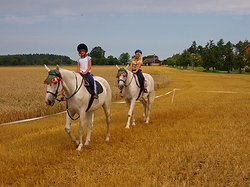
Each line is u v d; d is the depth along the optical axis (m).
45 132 10.31
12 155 7.50
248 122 11.61
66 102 7.73
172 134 9.64
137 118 13.22
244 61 83.56
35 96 18.47
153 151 7.77
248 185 5.73
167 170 6.41
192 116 13.30
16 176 6.26
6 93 19.77
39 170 6.57
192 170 6.39
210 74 68.06
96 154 7.66
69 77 7.48
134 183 5.76
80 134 7.91
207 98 20.86
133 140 9.03
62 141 8.93
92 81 8.09
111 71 60.72
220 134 9.72
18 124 11.98
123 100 19.83
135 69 11.59
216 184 5.75
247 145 8.26
